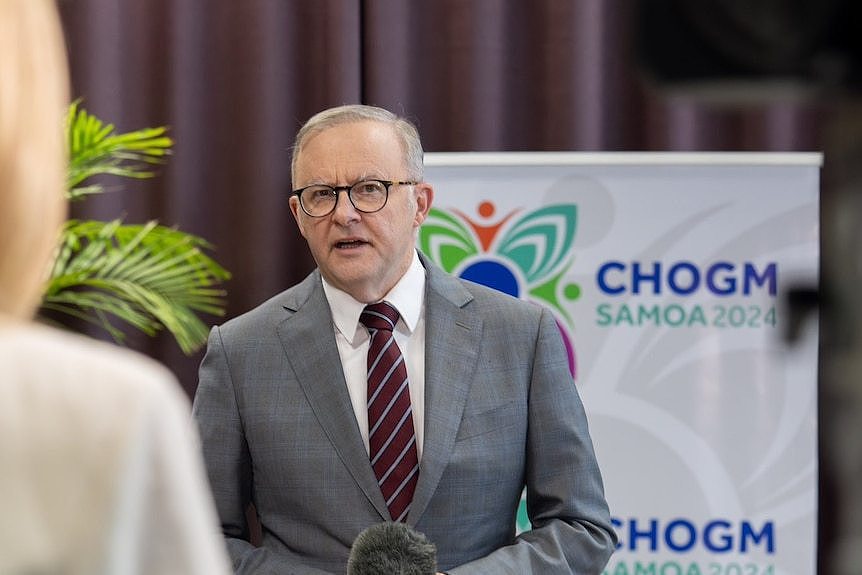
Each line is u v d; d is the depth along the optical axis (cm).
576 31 701
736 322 607
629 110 716
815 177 603
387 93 707
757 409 606
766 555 607
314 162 451
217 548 148
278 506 448
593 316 612
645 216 609
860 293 106
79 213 716
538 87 716
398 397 447
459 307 466
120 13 720
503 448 443
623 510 611
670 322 608
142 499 138
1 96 133
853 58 110
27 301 141
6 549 130
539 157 610
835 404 108
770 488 606
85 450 135
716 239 607
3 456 133
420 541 341
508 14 713
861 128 107
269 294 712
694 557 608
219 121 724
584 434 458
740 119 706
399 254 453
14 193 134
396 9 706
